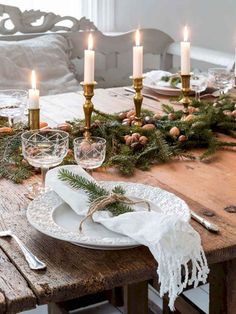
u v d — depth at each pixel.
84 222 1.35
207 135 1.98
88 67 1.86
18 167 1.77
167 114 2.16
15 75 3.33
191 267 1.25
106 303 2.31
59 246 1.31
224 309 1.49
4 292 1.16
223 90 2.62
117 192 1.45
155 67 4.05
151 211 1.34
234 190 1.63
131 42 3.79
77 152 1.65
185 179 1.71
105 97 2.67
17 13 3.53
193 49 3.69
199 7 4.09
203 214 1.47
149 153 1.85
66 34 3.62
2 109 2.13
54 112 2.42
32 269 1.22
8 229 1.39
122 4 3.93
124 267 1.23
